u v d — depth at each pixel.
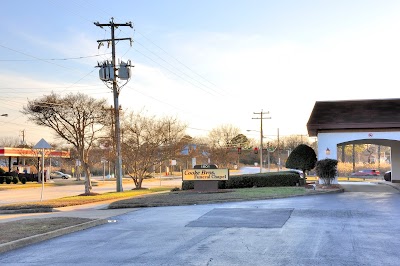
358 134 25.19
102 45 29.44
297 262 7.74
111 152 39.97
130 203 19.00
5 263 8.21
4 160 98.75
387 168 67.75
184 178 24.39
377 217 13.42
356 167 70.31
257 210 15.42
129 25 29.11
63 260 8.37
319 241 9.67
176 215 14.98
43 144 21.77
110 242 10.24
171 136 40.69
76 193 35.47
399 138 24.70
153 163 36.19
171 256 8.44
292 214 14.23
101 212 17.16
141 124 35.97
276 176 27.08
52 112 32.84
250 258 8.10
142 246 9.59
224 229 11.58
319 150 25.50
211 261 7.91
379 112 26.08
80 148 32.31
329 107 27.67
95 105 38.72
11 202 25.97
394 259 7.96
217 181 24.14
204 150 93.12
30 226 12.28
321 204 17.12
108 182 55.47
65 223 12.88
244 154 112.12
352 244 9.31
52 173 74.12
